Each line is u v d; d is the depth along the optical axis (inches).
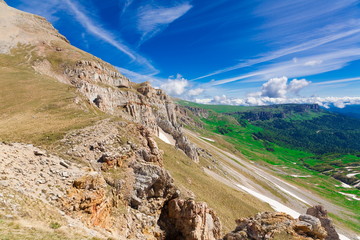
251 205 3166.8
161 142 4274.1
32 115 1996.8
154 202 1416.1
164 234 1346.0
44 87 3034.0
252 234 1037.8
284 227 1008.2
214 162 6112.2
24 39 5339.6
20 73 3617.1
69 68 4389.8
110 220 1112.2
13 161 933.8
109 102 4552.2
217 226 1541.6
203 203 1451.8
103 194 1075.9
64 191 911.7
